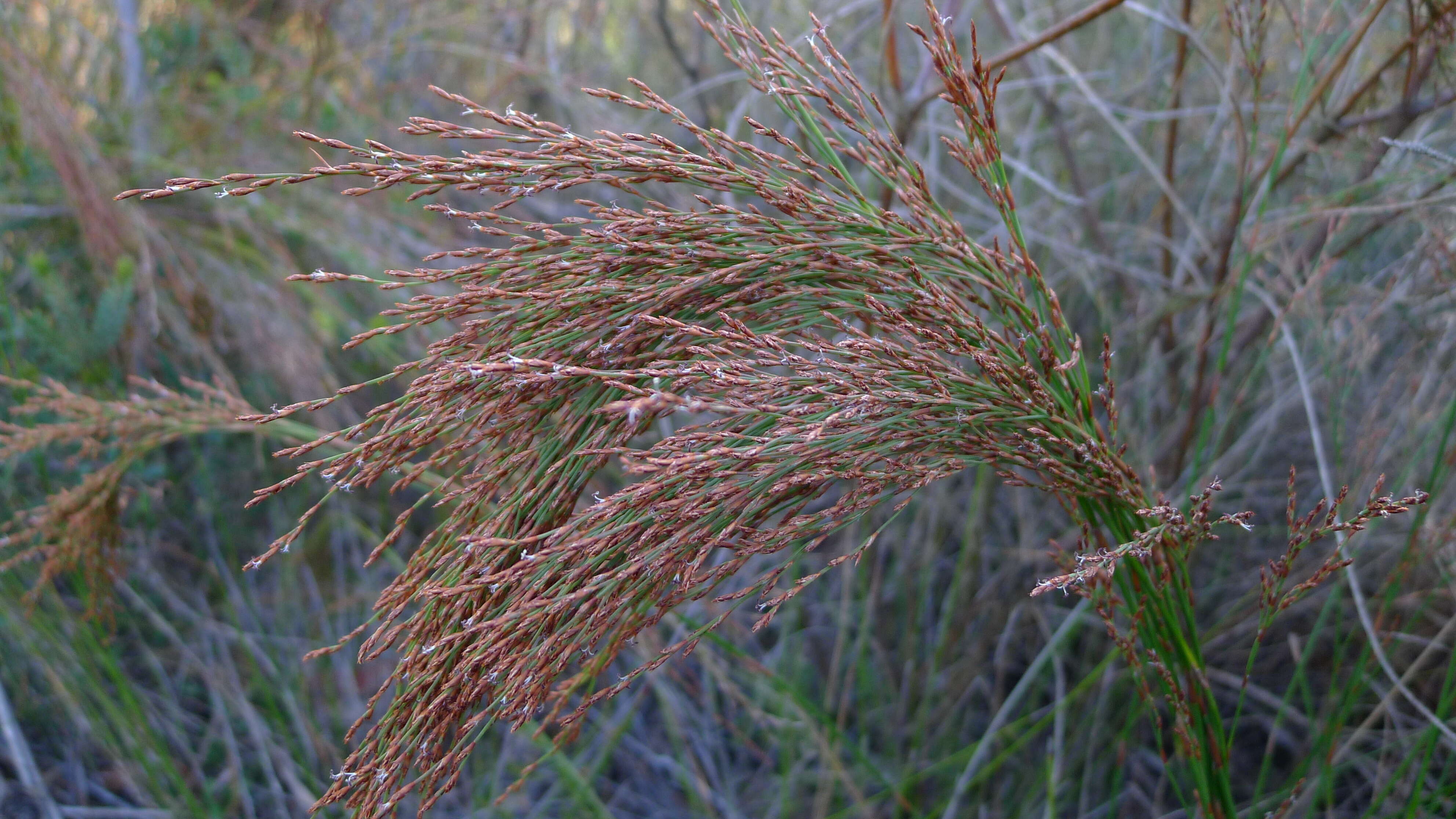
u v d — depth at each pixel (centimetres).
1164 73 331
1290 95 272
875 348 113
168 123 365
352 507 339
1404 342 268
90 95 369
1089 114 334
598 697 125
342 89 397
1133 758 269
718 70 418
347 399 321
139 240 311
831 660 323
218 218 341
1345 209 214
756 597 309
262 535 335
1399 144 162
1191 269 263
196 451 308
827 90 138
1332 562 133
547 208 367
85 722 264
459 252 115
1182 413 281
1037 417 122
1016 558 294
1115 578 154
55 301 284
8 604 260
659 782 300
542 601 108
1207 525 128
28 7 348
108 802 275
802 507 124
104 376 298
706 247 115
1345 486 125
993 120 124
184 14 392
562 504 120
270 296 316
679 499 107
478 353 118
